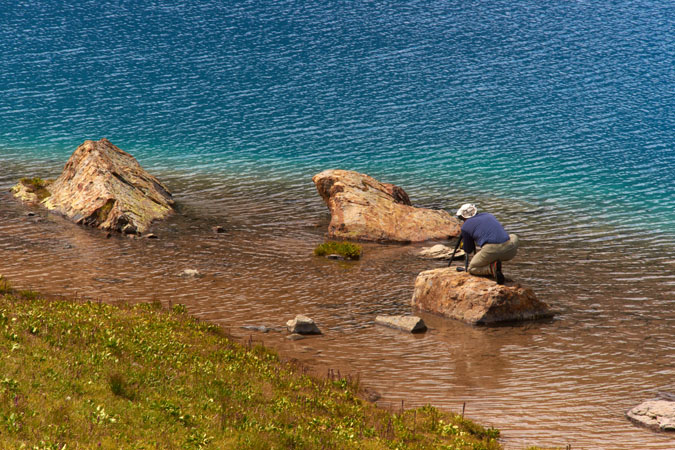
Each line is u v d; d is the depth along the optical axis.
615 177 51.41
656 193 46.84
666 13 121.25
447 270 25.41
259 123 68.06
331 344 20.89
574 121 69.75
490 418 15.80
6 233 33.53
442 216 37.84
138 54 95.19
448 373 18.72
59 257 29.77
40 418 10.77
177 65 90.25
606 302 25.56
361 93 79.62
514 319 23.45
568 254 32.72
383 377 18.34
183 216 39.41
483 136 64.44
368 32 108.25
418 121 69.38
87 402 11.83
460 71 89.12
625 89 81.88
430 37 105.81
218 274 28.45
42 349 14.06
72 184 39.59
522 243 34.88
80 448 10.16
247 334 21.31
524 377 18.50
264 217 39.88
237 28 109.50
